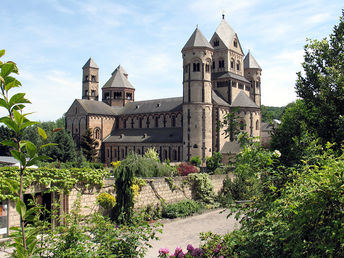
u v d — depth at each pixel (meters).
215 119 73.94
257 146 9.71
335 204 6.71
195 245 20.23
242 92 83.81
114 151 87.88
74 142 81.94
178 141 74.25
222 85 81.94
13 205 20.00
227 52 82.94
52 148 72.38
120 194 25.16
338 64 18.09
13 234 6.80
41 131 5.48
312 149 10.79
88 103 90.94
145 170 32.53
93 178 24.52
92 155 82.75
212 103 73.81
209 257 12.02
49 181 21.66
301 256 7.03
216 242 12.33
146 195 28.78
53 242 11.39
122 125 93.25
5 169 19.94
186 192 33.25
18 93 5.25
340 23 18.66
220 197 34.44
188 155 71.44
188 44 72.25
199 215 29.84
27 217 5.80
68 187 22.75
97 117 89.00
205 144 71.25
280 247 7.93
